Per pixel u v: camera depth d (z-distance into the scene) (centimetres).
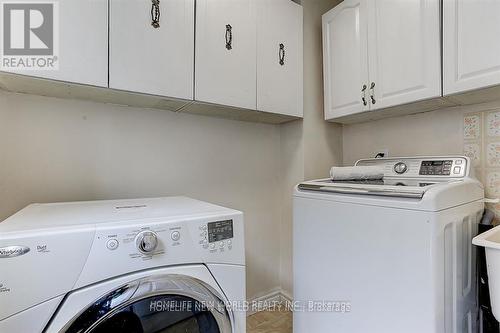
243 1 158
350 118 187
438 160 140
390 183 135
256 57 163
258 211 203
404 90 142
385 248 104
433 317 91
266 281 206
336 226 122
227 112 170
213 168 183
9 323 63
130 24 122
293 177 202
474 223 119
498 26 109
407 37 140
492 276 94
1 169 121
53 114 132
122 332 77
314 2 201
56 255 68
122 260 76
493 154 140
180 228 87
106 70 117
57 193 132
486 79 113
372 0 157
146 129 157
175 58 134
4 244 64
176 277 84
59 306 68
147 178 157
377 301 106
